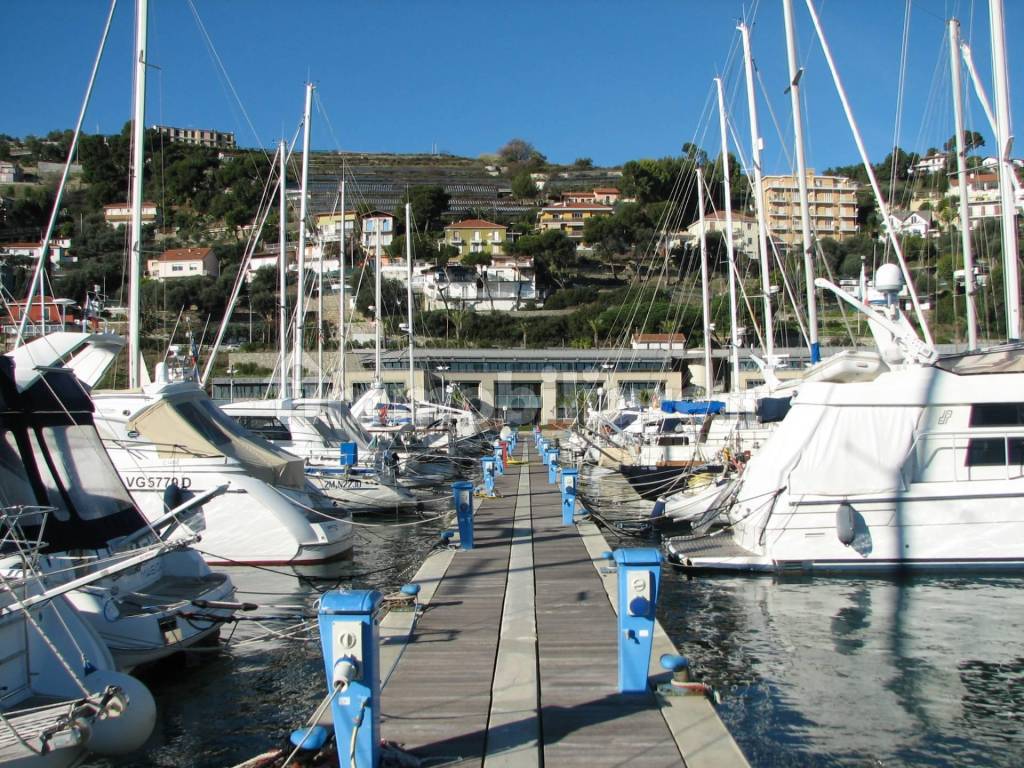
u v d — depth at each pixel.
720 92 32.16
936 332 47.72
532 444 55.69
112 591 10.05
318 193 118.50
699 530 17.56
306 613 13.05
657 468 25.98
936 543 14.48
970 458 14.62
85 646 8.16
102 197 100.94
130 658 9.57
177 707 9.45
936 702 9.16
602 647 9.74
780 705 9.11
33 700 7.62
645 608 8.05
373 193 143.88
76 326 28.95
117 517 11.11
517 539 17.77
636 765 6.56
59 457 10.99
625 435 33.97
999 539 14.40
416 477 30.75
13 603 7.69
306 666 10.77
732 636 11.57
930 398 14.58
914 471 14.63
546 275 107.69
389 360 67.69
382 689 8.33
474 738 7.10
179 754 8.25
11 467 10.76
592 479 33.22
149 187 106.75
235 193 111.50
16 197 100.19
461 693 8.20
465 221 120.06
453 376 70.12
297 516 16.64
